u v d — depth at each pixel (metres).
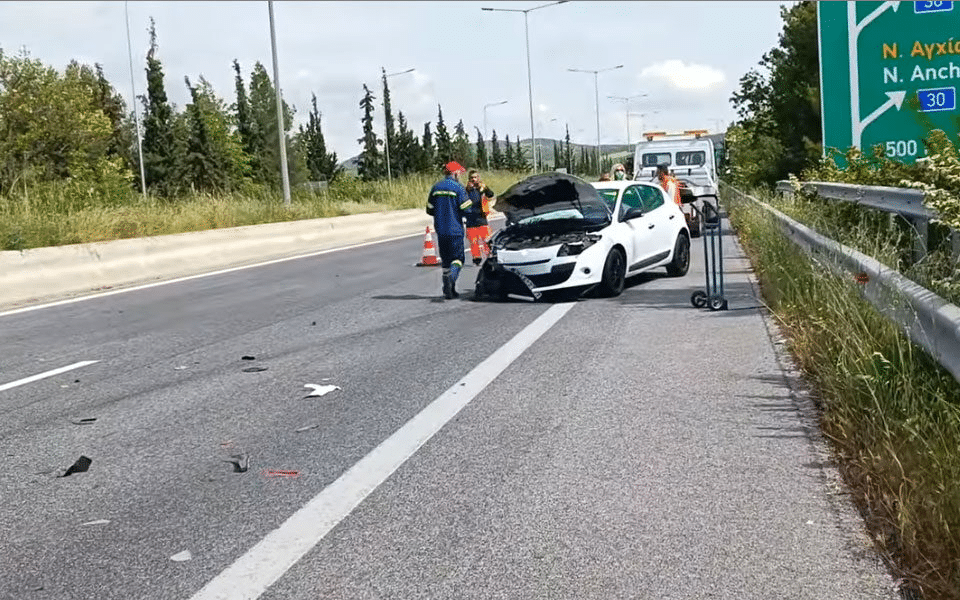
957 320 4.82
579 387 7.68
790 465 5.46
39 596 4.16
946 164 8.27
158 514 5.12
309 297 14.51
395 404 7.38
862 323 6.71
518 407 7.12
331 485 5.49
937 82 14.91
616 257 13.09
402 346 9.94
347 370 8.79
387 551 4.50
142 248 18.23
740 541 4.43
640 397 7.24
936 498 4.21
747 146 37.16
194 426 6.96
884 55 15.11
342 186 42.50
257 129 90.00
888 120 15.17
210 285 16.58
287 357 9.57
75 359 9.92
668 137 30.62
